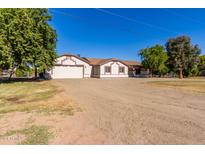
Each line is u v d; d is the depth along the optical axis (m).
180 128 5.79
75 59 39.62
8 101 10.26
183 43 45.00
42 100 10.48
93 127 5.92
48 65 26.50
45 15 25.75
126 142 4.78
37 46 24.11
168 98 11.34
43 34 25.56
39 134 5.34
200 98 11.30
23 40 22.70
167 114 7.46
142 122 6.41
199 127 5.88
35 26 24.61
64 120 6.69
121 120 6.66
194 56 45.88
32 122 6.48
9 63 22.34
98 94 12.99
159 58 44.31
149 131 5.54
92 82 25.05
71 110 8.14
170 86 19.09
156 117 7.03
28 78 32.88
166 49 47.12
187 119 6.76
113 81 27.55
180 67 44.59
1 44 21.59
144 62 45.78
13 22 22.28
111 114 7.49
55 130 5.66
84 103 9.69
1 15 22.14
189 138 5.01
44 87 17.33
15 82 23.47
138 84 21.77
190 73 47.59
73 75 39.44
